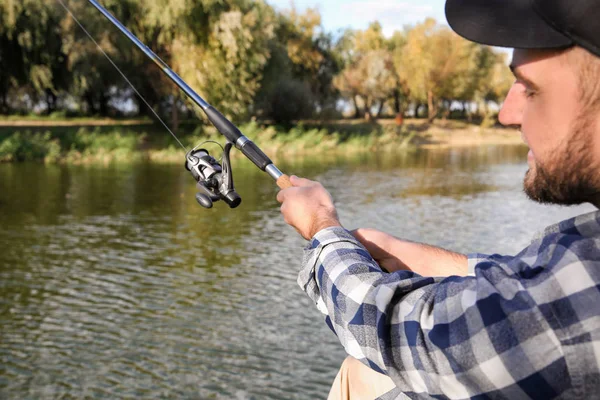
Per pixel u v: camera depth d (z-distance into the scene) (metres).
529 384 0.77
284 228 15.04
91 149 29.56
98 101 44.56
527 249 0.84
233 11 31.86
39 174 24.25
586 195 0.80
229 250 12.96
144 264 11.91
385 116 68.62
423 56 57.00
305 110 41.16
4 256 12.45
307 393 7.09
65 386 7.21
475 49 57.53
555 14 0.76
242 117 34.38
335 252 0.98
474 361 0.79
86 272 11.39
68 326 8.90
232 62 31.39
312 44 54.53
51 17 33.97
